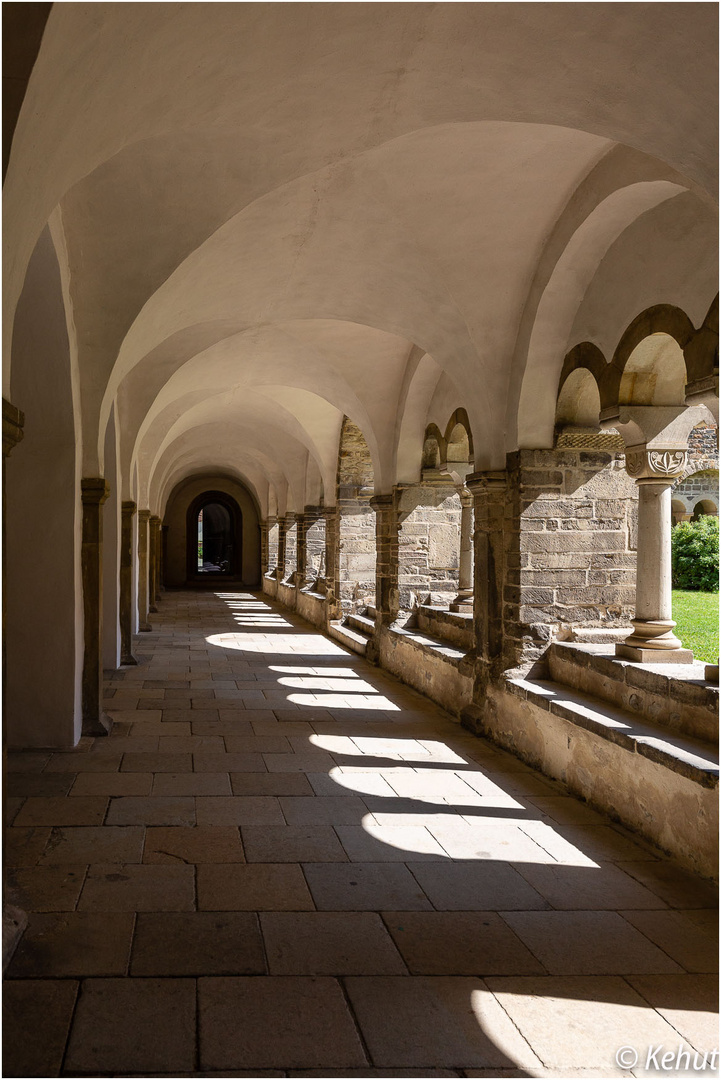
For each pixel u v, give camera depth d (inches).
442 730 290.4
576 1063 104.3
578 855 175.3
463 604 363.6
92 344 242.1
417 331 292.7
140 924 137.9
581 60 145.9
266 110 164.1
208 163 193.6
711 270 177.5
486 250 243.9
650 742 180.5
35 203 117.5
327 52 148.9
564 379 256.5
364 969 125.6
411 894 153.9
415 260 252.7
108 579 398.9
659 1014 116.1
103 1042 104.4
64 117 113.5
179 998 115.5
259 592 985.5
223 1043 105.1
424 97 167.0
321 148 186.9
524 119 169.2
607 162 202.8
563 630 263.9
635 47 137.4
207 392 497.0
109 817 190.5
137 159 192.1
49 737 248.8
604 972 127.3
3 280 112.4
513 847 179.3
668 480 223.5
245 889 153.6
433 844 179.9
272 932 136.6
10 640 246.2
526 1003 117.8
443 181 220.7
